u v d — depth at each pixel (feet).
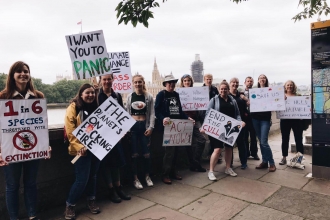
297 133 17.19
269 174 15.78
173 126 14.46
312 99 14.64
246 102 17.81
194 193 13.15
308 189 13.25
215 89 17.78
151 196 12.89
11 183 9.30
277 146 23.73
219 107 15.16
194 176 15.79
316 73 14.34
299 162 16.83
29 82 9.71
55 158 11.84
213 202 12.03
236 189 13.52
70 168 12.35
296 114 16.70
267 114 16.51
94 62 12.03
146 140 13.85
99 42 12.01
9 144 9.05
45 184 11.57
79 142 10.47
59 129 11.67
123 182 14.52
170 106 14.66
